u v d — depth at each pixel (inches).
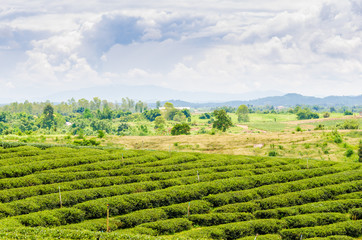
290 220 1406.3
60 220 1327.5
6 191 1492.4
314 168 2172.7
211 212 1530.5
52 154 2176.4
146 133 6565.0
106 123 7682.1
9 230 1098.1
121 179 1811.0
